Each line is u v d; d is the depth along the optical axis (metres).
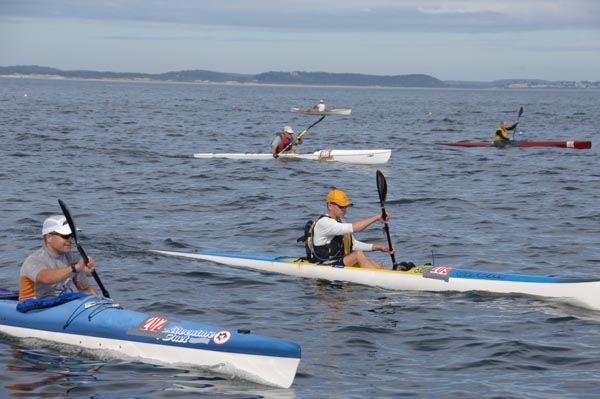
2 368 6.19
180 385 5.89
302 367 6.39
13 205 14.51
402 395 5.77
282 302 8.58
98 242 11.51
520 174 21.47
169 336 6.39
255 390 5.83
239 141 32.59
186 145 29.69
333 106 86.56
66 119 42.75
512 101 122.44
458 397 5.72
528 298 8.76
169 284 9.26
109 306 6.88
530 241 12.28
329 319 7.89
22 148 25.19
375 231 13.06
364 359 6.65
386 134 39.00
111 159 23.33
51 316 6.84
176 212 14.59
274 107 76.94
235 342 6.12
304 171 21.44
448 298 8.81
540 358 6.69
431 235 12.70
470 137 37.19
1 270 9.55
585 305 8.45
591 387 5.94
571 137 37.62
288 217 14.19
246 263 10.27
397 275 9.29
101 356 6.52
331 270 9.66
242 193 17.11
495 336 7.33
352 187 18.53
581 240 12.41
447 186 18.98
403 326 7.67
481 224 13.81
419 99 133.62
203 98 102.31
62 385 5.84
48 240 6.80
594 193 17.81
